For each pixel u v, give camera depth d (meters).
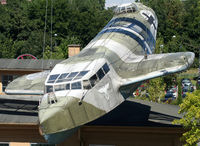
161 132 21.86
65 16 95.44
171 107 31.52
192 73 84.56
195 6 121.62
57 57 61.12
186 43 93.19
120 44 27.02
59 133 18.30
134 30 31.44
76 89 19.33
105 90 20.27
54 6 94.75
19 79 26.19
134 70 22.70
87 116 18.83
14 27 86.75
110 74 21.36
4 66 36.16
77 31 95.38
